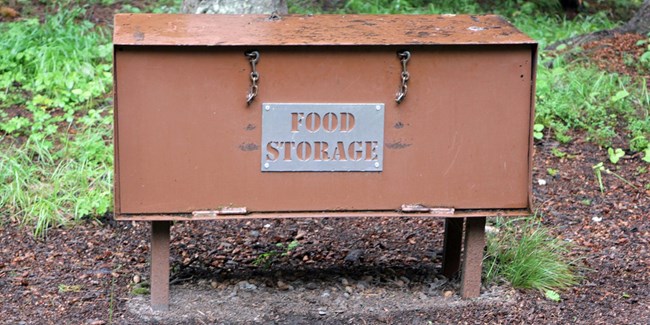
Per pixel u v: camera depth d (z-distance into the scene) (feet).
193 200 12.25
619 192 17.21
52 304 13.34
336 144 12.31
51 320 12.92
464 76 12.29
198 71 12.00
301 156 12.30
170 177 12.18
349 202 12.46
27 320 12.92
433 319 12.95
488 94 12.35
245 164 12.25
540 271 13.91
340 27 12.83
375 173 12.42
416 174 12.46
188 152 12.15
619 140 18.95
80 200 16.11
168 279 12.97
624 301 13.56
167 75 11.96
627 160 18.30
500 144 12.48
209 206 12.28
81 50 21.52
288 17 13.35
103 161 17.54
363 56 12.14
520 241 14.53
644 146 18.54
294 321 12.84
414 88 12.27
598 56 22.43
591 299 13.60
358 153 12.35
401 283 13.88
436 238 15.52
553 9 29.84
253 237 15.62
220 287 13.69
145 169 12.12
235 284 13.79
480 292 13.56
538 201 16.87
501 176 12.55
